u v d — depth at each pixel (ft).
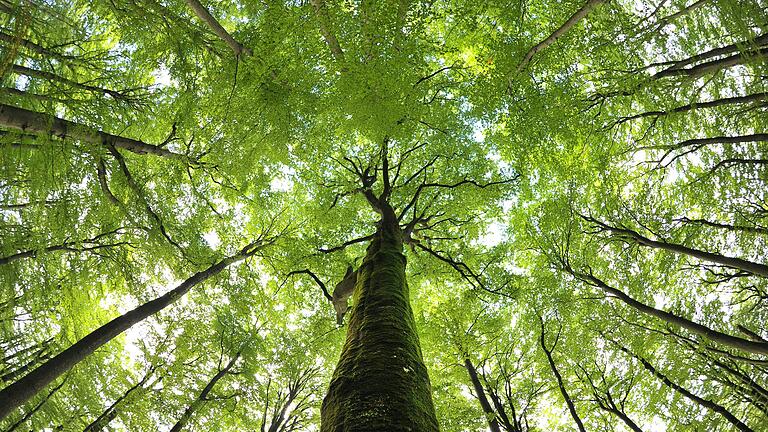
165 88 31.37
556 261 36.29
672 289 37.29
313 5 23.34
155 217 28.60
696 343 30.68
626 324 35.42
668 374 33.40
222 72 27.76
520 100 29.91
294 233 43.52
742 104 28.78
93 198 27.73
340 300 30.01
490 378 39.55
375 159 42.98
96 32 29.19
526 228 38.81
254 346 46.24
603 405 34.04
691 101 27.04
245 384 44.68
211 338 44.57
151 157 34.42
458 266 44.73
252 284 41.83
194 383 42.88
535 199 44.45
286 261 41.57
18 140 19.99
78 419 34.63
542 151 33.73
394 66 23.91
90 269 32.91
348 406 12.28
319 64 26.13
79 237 29.01
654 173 37.65
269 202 41.60
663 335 33.30
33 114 19.54
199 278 33.78
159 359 40.34
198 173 34.50
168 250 30.32
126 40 28.17
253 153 30.76
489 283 43.39
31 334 31.53
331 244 45.85
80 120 22.97
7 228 24.59
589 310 37.50
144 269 35.96
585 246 37.29
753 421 31.04
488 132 41.14
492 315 43.68
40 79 21.30
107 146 24.32
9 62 17.03
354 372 14.05
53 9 19.47
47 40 20.36
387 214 34.99
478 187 43.19
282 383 50.24
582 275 32.91
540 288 38.93
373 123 27.66
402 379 13.50
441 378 43.19
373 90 24.91
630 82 26.76
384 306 19.38
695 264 35.91
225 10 33.81
